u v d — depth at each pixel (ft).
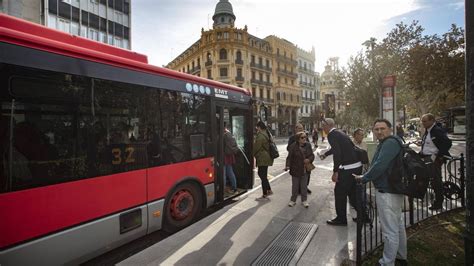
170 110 14.32
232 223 14.40
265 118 24.82
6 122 8.13
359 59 50.70
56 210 9.18
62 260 9.33
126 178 11.68
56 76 9.51
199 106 16.51
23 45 8.72
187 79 15.67
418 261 10.14
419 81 42.63
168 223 14.11
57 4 63.93
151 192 12.89
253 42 162.91
